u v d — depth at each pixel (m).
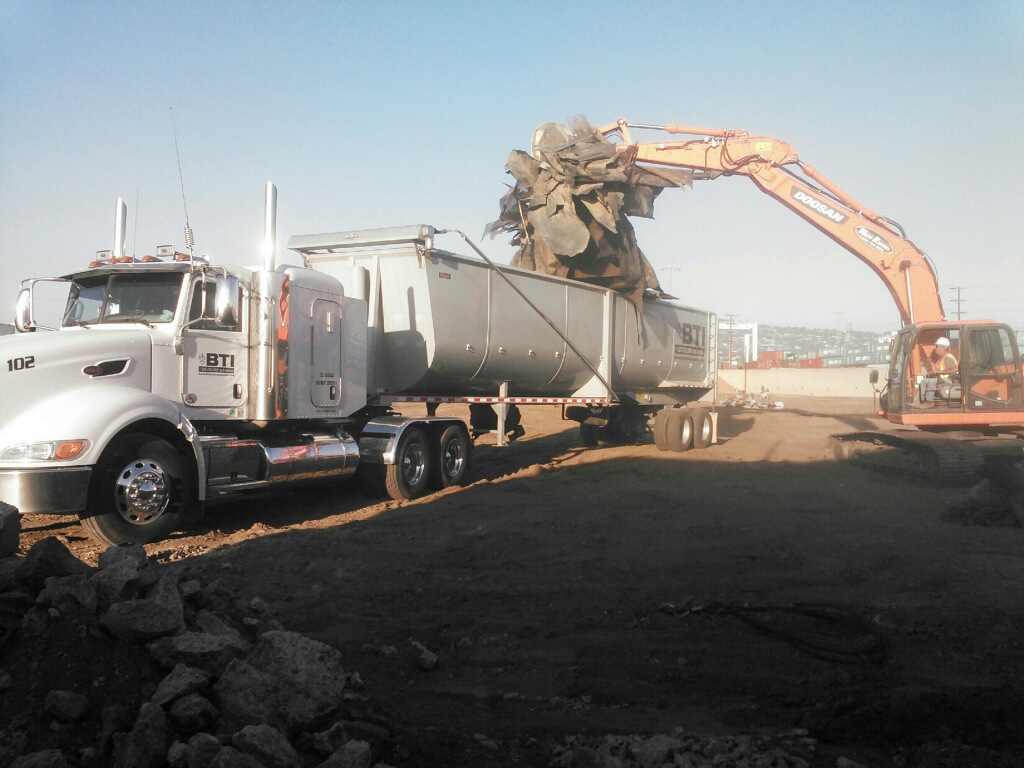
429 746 3.72
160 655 3.76
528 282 14.21
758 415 33.00
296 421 10.59
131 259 9.51
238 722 3.46
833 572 7.03
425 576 6.97
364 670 4.74
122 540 8.12
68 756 3.28
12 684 3.62
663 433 18.45
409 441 11.87
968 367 13.98
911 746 3.94
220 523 9.78
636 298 16.78
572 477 13.83
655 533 8.74
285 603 6.14
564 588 6.60
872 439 15.11
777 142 17.17
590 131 14.77
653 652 5.21
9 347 7.72
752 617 5.83
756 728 4.07
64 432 7.67
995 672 4.85
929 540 8.35
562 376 15.70
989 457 12.48
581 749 3.63
